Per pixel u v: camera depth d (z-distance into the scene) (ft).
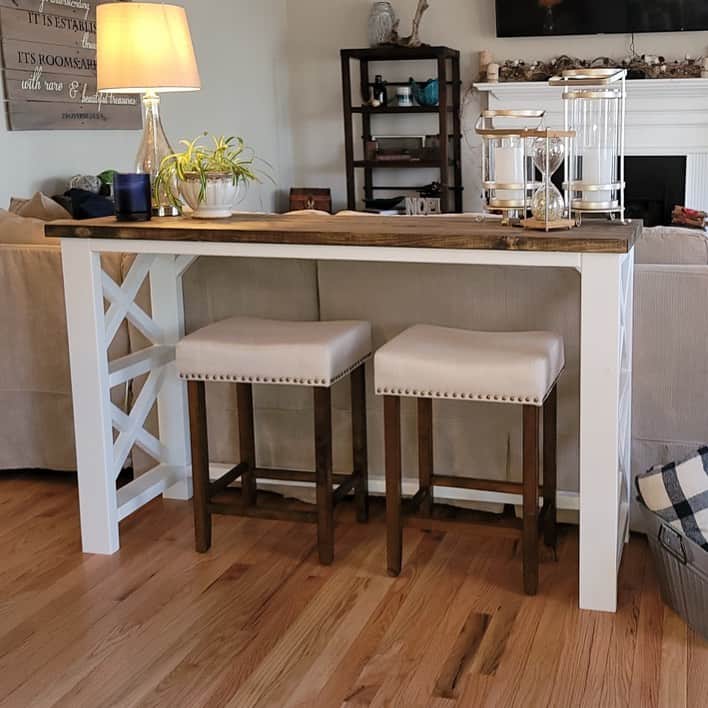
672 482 7.47
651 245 8.91
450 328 8.80
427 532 9.30
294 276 9.52
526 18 21.94
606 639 7.27
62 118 15.56
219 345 8.41
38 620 7.75
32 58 14.85
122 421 9.29
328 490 8.52
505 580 8.28
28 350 10.63
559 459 9.14
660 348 8.71
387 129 23.47
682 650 7.09
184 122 19.16
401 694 6.63
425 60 23.04
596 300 7.25
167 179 9.30
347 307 9.41
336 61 23.36
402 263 9.16
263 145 22.58
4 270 10.49
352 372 9.13
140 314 9.54
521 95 22.13
